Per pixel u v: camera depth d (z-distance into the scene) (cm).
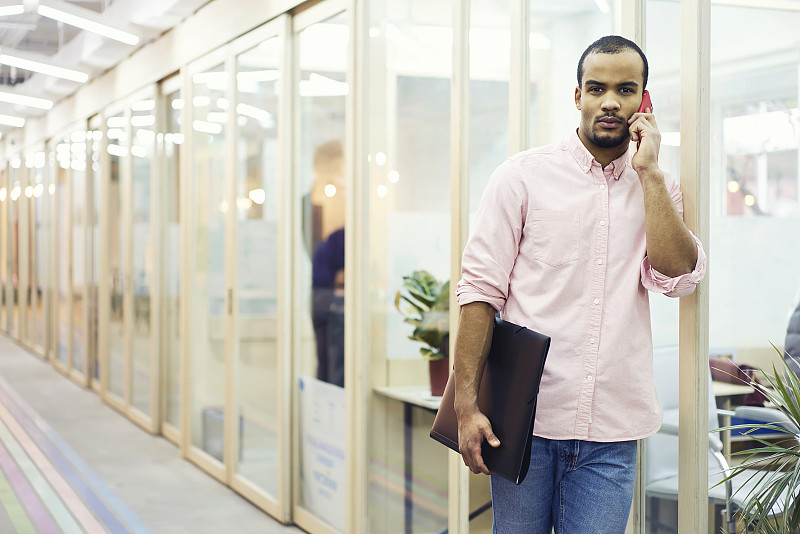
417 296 348
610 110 206
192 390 602
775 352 217
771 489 197
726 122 222
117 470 574
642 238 211
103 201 830
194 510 482
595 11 260
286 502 456
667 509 233
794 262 217
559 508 217
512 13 291
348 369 394
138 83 705
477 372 211
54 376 1020
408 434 353
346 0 393
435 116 335
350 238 391
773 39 222
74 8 593
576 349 209
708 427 223
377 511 377
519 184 216
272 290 471
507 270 216
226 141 532
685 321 224
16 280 1380
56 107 1041
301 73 443
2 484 538
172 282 661
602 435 208
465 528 317
